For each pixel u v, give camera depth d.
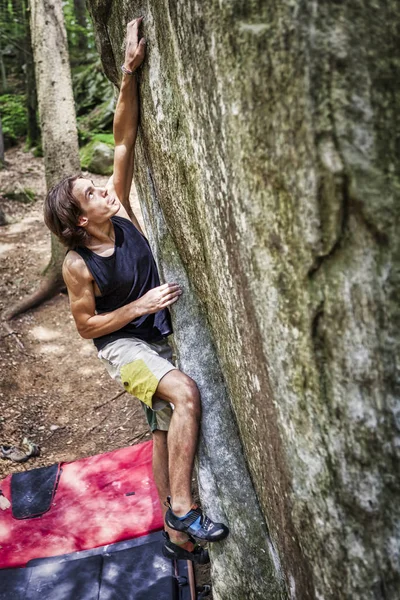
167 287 2.88
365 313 1.65
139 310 2.84
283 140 1.70
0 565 4.11
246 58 1.77
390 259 1.61
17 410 6.21
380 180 1.58
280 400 2.03
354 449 1.78
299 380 1.89
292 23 1.60
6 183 11.41
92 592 3.80
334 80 1.56
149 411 3.36
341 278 1.67
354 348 1.69
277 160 1.74
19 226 9.90
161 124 2.67
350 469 1.81
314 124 1.59
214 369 2.86
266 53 1.69
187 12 2.07
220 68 1.92
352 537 1.88
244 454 2.76
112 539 4.23
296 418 1.95
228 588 2.76
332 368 1.76
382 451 1.73
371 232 1.60
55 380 6.73
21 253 8.92
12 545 4.28
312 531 2.04
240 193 1.98
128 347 2.93
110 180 3.17
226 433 2.79
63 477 4.94
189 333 2.93
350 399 1.74
